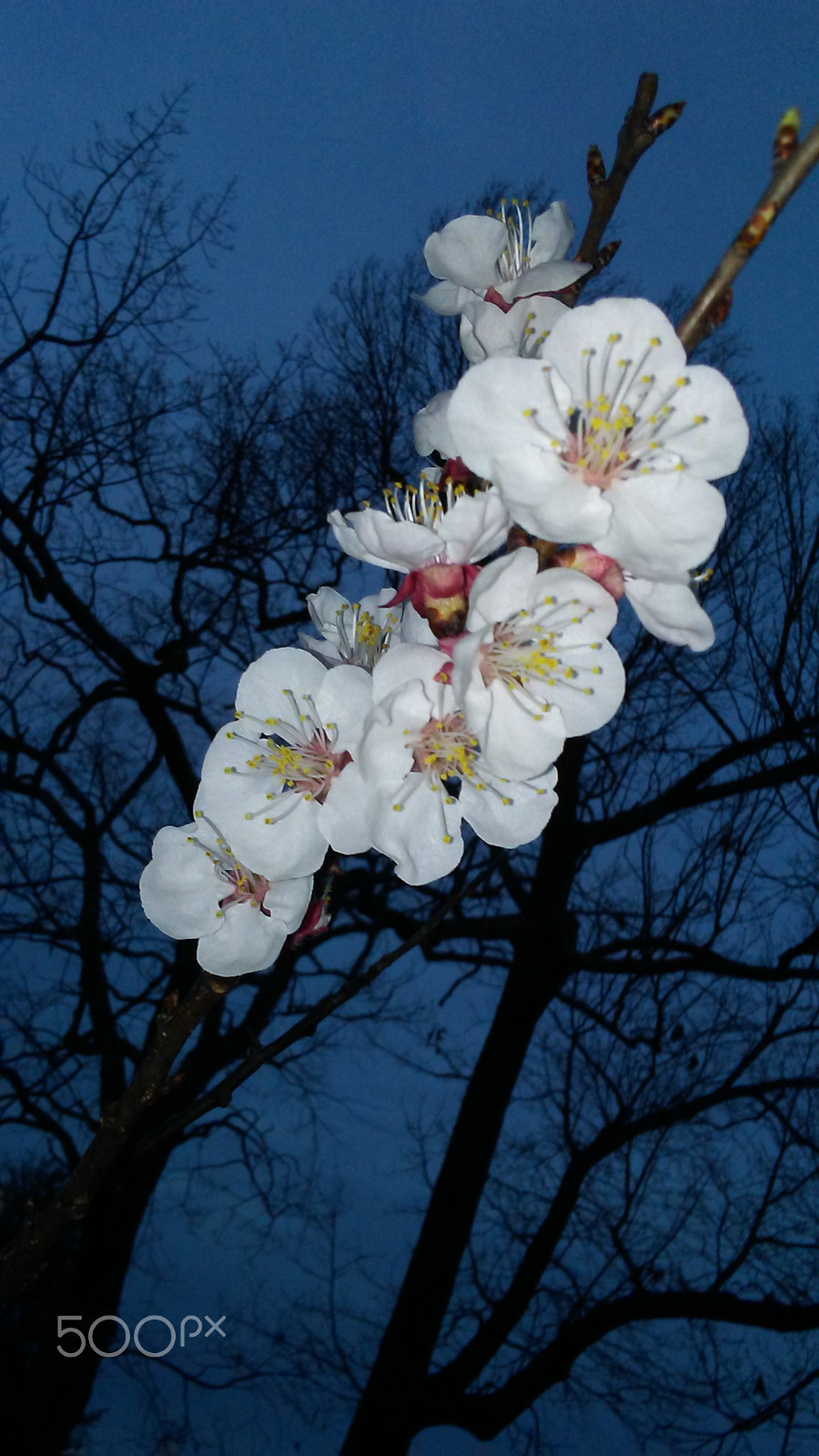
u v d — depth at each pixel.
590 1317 8.70
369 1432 8.37
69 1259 8.80
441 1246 8.86
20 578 10.84
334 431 11.95
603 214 1.73
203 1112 1.77
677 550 1.33
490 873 1.81
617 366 1.36
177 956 9.77
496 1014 9.78
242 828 1.60
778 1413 8.48
